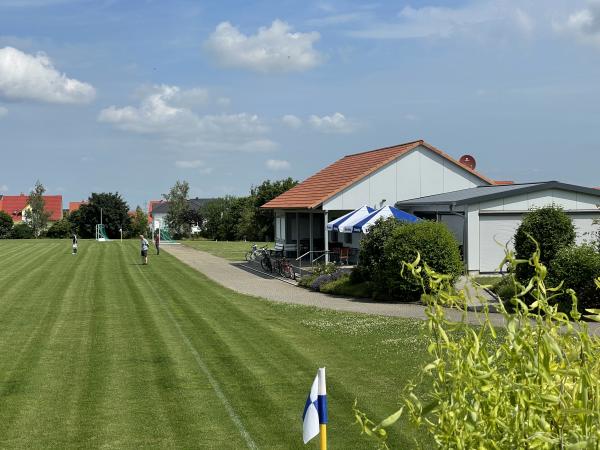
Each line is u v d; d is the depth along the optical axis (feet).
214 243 227.81
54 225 312.91
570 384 12.72
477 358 13.48
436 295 14.97
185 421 31.96
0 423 31.86
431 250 70.85
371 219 92.73
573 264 55.62
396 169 116.37
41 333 55.01
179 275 107.65
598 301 54.75
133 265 127.65
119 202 322.14
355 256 116.57
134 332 55.31
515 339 12.91
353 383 37.88
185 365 43.14
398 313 63.72
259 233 250.78
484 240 94.38
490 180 120.16
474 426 12.92
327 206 113.80
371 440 28.86
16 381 39.34
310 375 40.19
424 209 108.37
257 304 72.74
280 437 29.68
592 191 95.71
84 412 33.45
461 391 13.56
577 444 11.23
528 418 12.37
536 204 95.04
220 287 90.58
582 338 12.78
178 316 64.08
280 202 131.75
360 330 54.39
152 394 36.50
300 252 137.28
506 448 12.63
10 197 411.13
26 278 101.40
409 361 42.70
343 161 144.36
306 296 79.87
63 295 80.89
